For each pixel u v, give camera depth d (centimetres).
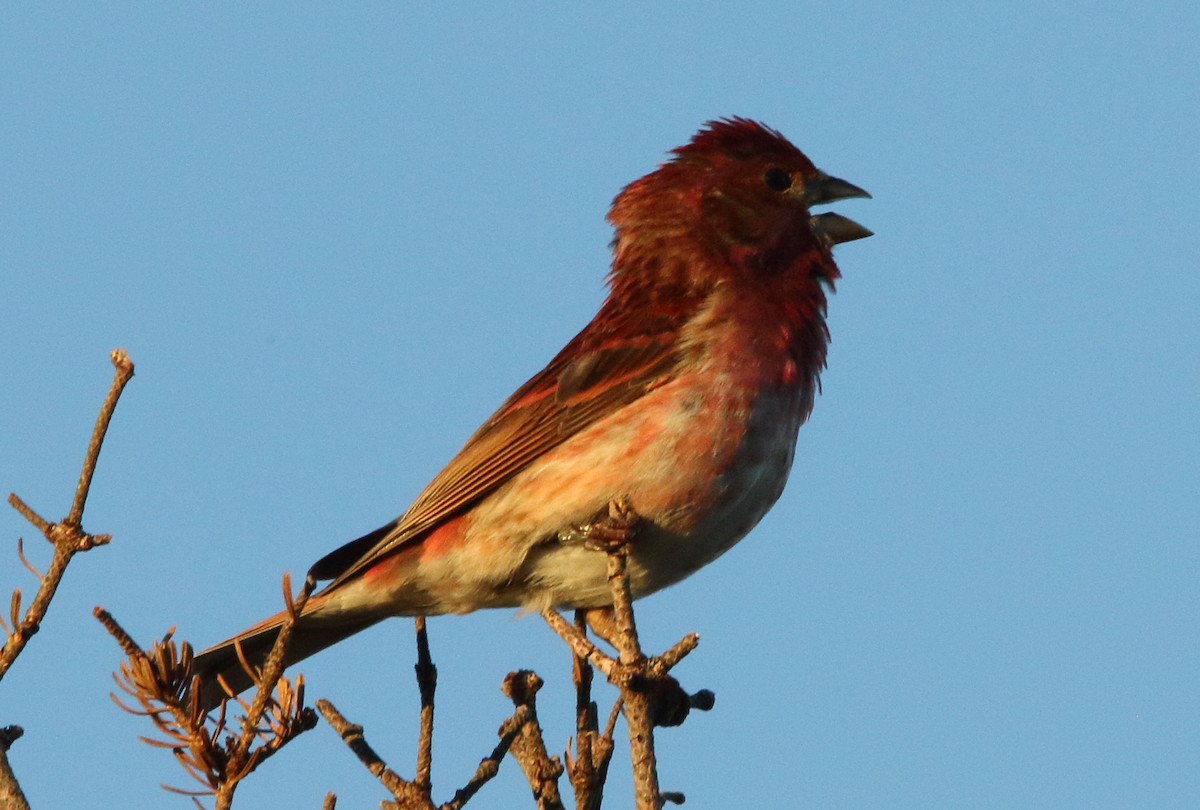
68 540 769
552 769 908
